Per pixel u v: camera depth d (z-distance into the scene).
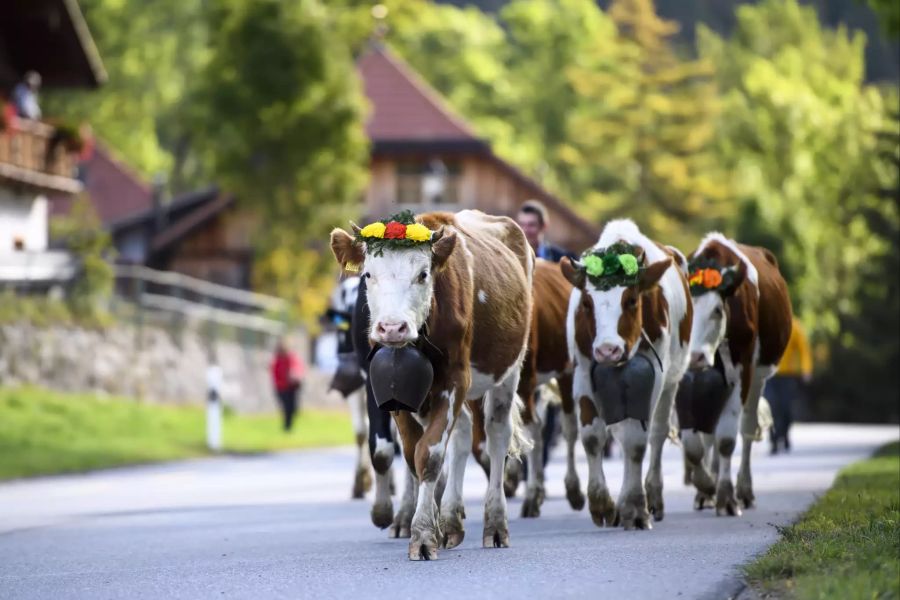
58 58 38.53
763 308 14.51
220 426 31.50
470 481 19.08
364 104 48.84
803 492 15.65
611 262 12.06
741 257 14.22
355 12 55.78
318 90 47.88
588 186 84.50
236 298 41.50
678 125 82.81
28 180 36.06
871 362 59.50
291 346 42.97
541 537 11.77
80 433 26.92
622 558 9.90
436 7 85.81
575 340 12.51
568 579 8.98
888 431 34.81
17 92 37.16
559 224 55.16
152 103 78.31
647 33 85.50
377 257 10.05
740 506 14.08
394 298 9.95
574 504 14.50
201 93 48.34
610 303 12.02
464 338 10.50
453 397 10.44
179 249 53.62
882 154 65.62
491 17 128.00
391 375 10.21
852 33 144.62
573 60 90.75
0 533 13.70
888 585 7.69
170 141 84.88
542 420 15.83
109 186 62.75
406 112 55.91
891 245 62.47
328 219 48.06
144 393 34.19
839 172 77.56
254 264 49.31
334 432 34.47
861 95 86.25
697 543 10.75
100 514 15.66
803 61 92.94
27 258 32.53
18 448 24.20
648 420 12.29
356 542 11.98
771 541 10.75
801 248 66.69
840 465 20.59
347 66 48.78
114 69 76.75
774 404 24.95
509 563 9.82
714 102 82.81
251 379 39.56
